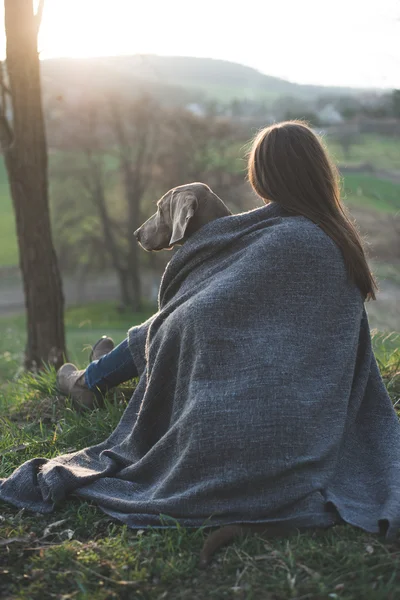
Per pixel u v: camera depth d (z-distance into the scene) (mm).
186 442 2729
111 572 2385
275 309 2793
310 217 2941
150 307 38469
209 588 2273
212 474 2664
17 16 5309
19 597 2254
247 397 2668
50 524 2832
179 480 2721
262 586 2254
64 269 40156
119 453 3119
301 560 2396
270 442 2623
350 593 2188
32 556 2535
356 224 3279
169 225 3348
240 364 2725
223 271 2902
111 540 2609
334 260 2877
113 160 40531
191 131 31000
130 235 35531
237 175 31188
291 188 2982
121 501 2801
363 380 3025
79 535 2752
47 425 4031
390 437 2969
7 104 5477
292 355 2730
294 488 2617
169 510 2670
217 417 2662
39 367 5594
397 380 4145
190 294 2957
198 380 2752
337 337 2861
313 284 2824
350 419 2938
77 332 27344
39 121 5457
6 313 35844
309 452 2666
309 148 3006
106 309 38688
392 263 9125
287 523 2586
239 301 2771
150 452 2904
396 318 8547
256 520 2600
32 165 5465
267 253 2811
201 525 2629
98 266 39844
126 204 35750
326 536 2562
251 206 30156
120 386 4105
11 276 43281
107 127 31750
